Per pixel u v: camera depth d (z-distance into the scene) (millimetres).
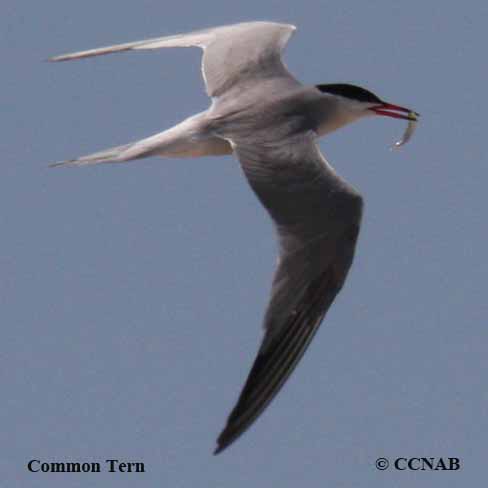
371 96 17047
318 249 14898
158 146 16109
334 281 14875
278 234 14945
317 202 15086
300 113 16375
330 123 16750
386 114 17203
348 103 16828
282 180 15297
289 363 14547
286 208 15086
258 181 15352
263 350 14492
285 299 14688
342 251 14945
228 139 15914
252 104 16312
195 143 16109
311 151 15617
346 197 15102
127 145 16188
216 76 16906
